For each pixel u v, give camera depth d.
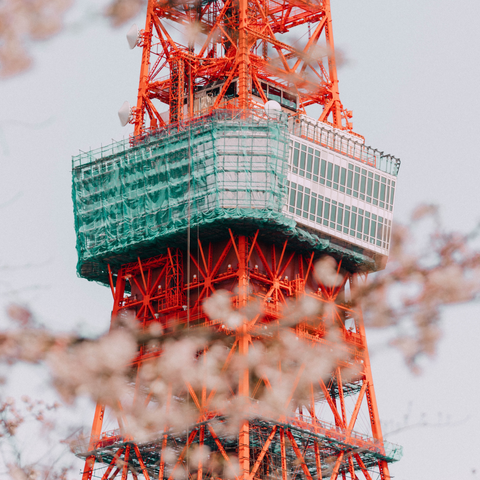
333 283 75.31
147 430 104.25
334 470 198.25
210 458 185.50
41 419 53.94
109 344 56.31
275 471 197.50
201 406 180.75
